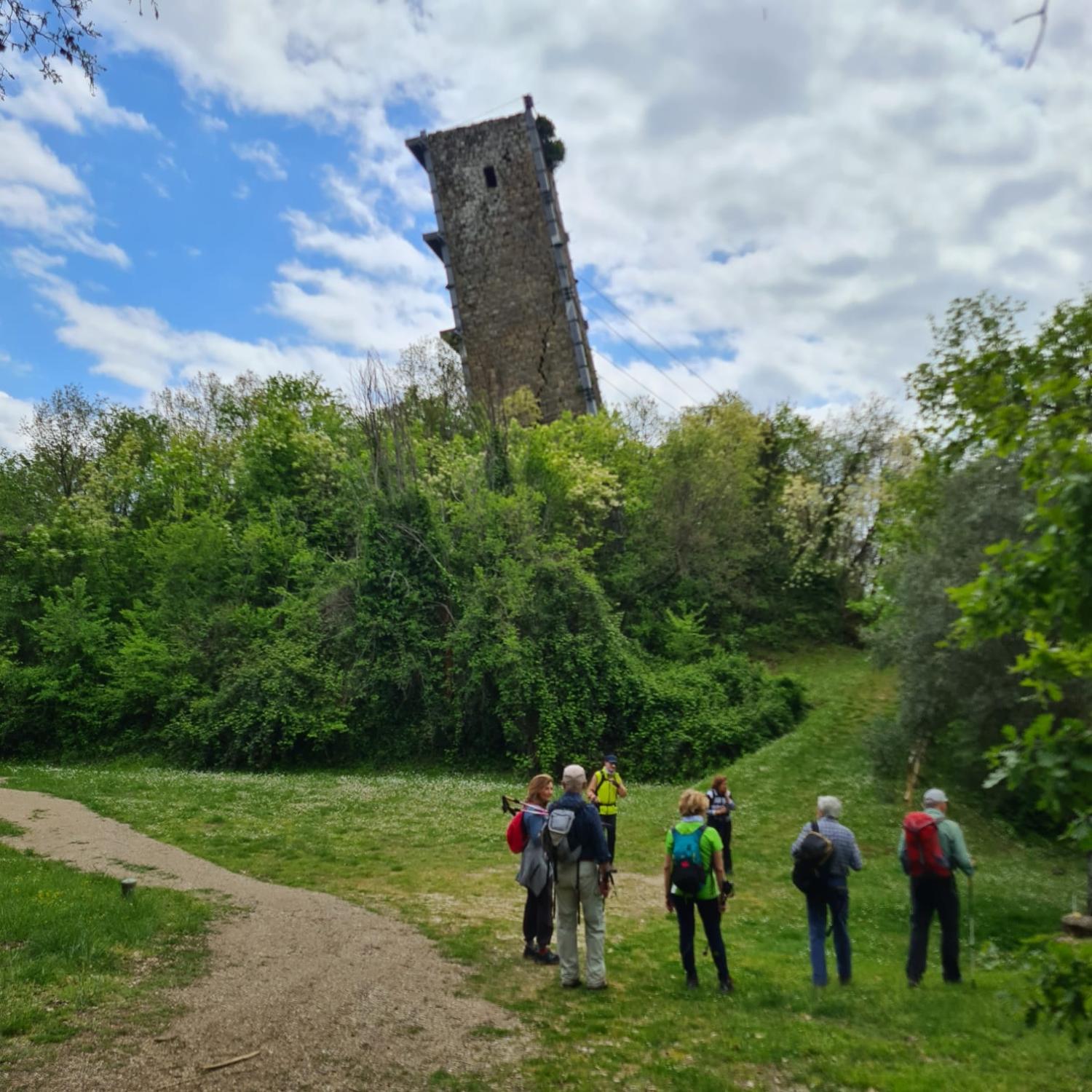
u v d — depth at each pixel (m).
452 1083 6.12
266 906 11.45
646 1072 6.39
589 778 28.80
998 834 19.69
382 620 31.91
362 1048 6.64
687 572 42.78
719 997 8.31
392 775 29.19
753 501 49.06
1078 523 3.73
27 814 18.38
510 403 48.28
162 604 36.59
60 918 9.14
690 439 45.12
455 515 34.81
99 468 50.19
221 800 21.84
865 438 49.00
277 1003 7.46
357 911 11.63
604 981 8.55
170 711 32.31
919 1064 6.52
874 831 19.62
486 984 8.55
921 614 19.34
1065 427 4.16
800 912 13.37
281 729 30.30
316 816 20.08
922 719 19.55
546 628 31.23
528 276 51.97
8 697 34.09
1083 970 3.84
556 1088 6.09
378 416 38.47
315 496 42.28
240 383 60.44
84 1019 6.71
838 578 46.75
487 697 30.39
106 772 28.06
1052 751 3.87
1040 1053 6.79
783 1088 6.17
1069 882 16.34
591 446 45.97
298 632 32.94
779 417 53.53
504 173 52.84
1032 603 3.95
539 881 9.55
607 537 43.00
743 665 33.84
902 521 22.22
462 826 19.28
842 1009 7.91
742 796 23.00
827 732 28.58
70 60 6.12
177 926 9.64
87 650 34.69
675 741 29.45
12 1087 5.53
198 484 47.53
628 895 13.96
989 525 18.09
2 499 46.94
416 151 54.22
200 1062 6.16
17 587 39.59
